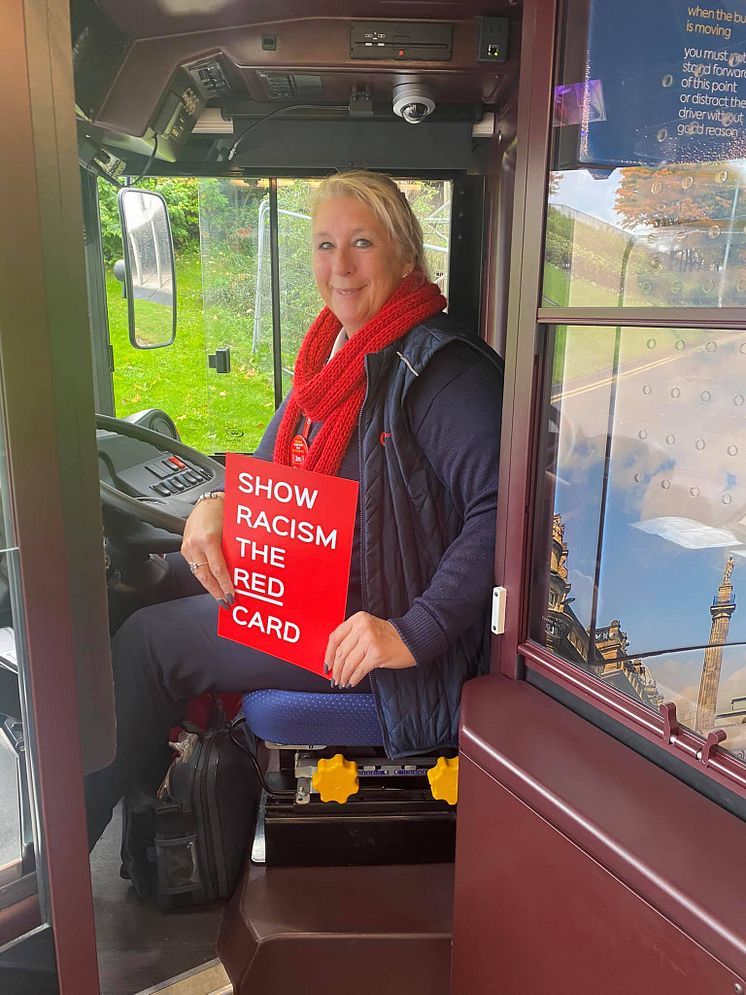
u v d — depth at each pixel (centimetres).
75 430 93
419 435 127
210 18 151
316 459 133
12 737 102
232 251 205
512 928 100
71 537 95
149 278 193
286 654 129
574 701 107
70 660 97
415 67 159
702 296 87
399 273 139
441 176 196
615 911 82
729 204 83
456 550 124
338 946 126
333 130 187
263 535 126
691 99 85
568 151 96
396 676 129
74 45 145
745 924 70
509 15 151
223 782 147
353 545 137
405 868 141
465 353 131
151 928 146
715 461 89
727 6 82
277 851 140
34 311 87
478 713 107
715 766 85
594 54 91
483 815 103
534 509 109
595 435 101
